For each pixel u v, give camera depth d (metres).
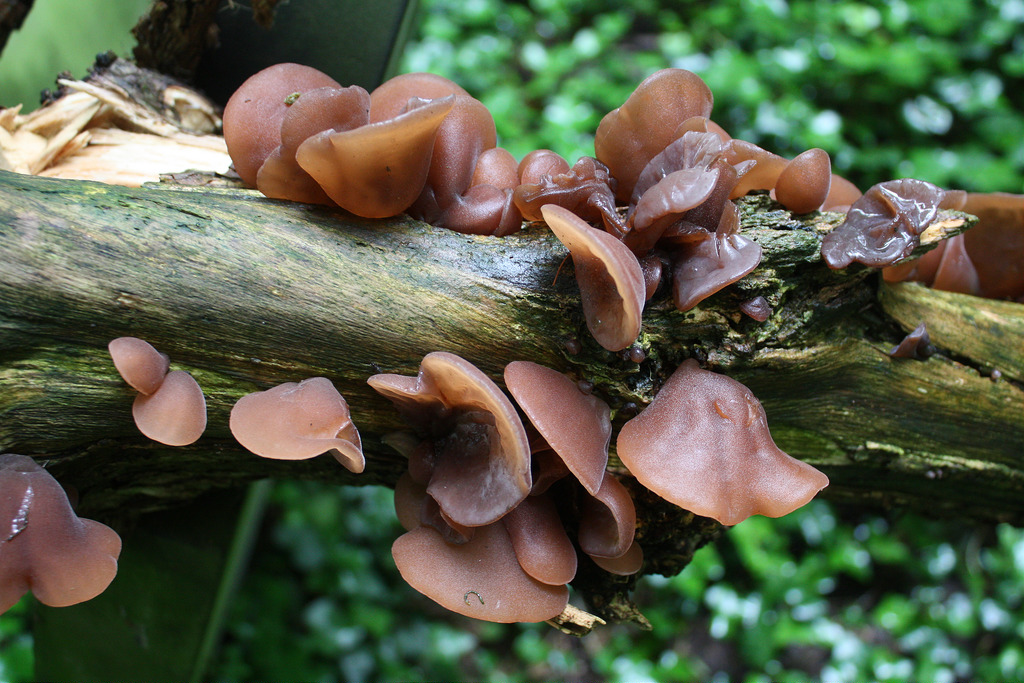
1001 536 0.89
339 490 0.92
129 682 0.49
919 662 0.85
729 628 0.86
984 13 1.03
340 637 0.83
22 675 0.67
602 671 0.86
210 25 0.46
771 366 0.38
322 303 0.35
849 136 1.01
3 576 0.32
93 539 0.33
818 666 0.87
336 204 0.36
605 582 0.40
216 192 0.36
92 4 0.48
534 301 0.36
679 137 0.37
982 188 0.93
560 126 0.96
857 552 0.89
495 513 0.34
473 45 1.07
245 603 0.82
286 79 0.37
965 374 0.40
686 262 0.36
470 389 0.34
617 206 0.39
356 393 0.36
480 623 0.90
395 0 0.47
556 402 0.35
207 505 0.46
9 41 0.51
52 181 0.34
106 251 0.34
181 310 0.34
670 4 1.12
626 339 0.34
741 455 0.36
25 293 0.33
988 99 0.99
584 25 1.16
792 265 0.37
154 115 0.44
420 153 0.35
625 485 0.39
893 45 0.99
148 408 0.34
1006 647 0.85
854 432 0.40
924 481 0.42
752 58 1.01
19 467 0.33
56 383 0.34
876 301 0.39
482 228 0.37
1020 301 0.44
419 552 0.36
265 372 0.35
